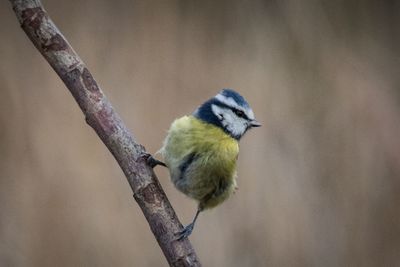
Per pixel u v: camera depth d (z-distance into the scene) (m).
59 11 13.54
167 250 5.15
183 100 12.73
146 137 11.93
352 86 14.23
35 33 5.17
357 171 13.07
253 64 14.01
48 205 11.07
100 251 10.85
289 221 11.81
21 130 11.70
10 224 10.97
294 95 13.63
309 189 12.34
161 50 13.35
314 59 14.47
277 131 12.89
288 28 14.80
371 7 16.53
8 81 12.22
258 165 12.23
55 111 12.02
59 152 11.51
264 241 11.55
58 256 10.83
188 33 13.84
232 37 14.38
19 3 5.13
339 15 15.69
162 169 11.43
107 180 11.33
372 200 12.95
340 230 12.30
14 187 11.27
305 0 15.23
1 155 11.48
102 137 5.27
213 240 11.37
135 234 11.04
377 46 16.12
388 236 12.80
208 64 13.52
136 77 12.79
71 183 11.20
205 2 14.38
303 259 11.66
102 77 12.72
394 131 13.78
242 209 11.73
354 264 12.25
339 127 13.53
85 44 13.16
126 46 13.30
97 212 11.00
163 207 5.21
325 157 13.06
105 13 13.64
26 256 10.87
